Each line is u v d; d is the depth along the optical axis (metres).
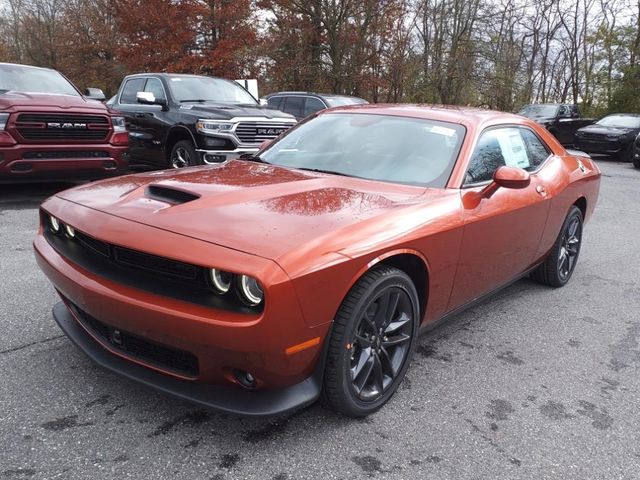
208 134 8.03
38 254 2.84
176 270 2.24
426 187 3.14
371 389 2.67
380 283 2.49
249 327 2.06
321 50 23.94
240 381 2.28
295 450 2.38
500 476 2.32
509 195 3.54
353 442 2.47
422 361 3.36
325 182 3.09
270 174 3.24
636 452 2.56
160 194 2.75
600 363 3.49
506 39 27.95
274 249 2.17
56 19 38.50
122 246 2.31
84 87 36.25
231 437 2.44
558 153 4.70
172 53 25.34
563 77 36.41
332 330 2.39
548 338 3.83
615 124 19.34
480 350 3.57
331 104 12.52
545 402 2.96
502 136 3.87
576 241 5.05
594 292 4.92
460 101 25.55
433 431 2.61
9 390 2.70
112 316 2.32
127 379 2.42
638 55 29.34
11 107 6.44
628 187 12.56
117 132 7.34
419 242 2.68
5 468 2.15
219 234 2.26
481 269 3.38
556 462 2.44
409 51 25.23
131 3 26.00
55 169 6.78
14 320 3.51
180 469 2.21
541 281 4.93
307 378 2.40
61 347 3.18
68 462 2.21
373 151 3.47
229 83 9.84
